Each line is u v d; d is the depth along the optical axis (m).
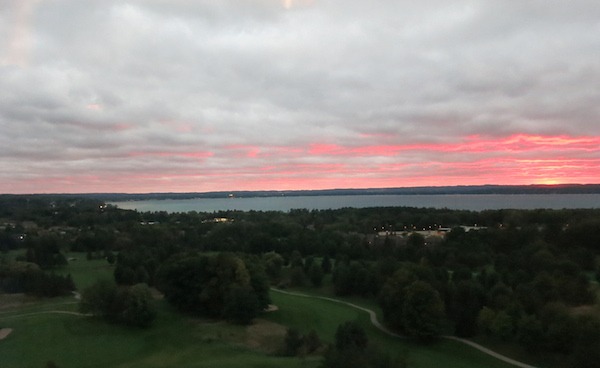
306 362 74.62
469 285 107.00
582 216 182.38
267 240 186.00
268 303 116.19
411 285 102.19
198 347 90.12
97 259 179.12
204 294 110.56
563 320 88.12
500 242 160.25
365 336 81.44
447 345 97.62
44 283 128.25
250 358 79.88
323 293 142.75
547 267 121.75
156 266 140.12
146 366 79.25
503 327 93.44
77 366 79.75
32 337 92.12
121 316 102.62
